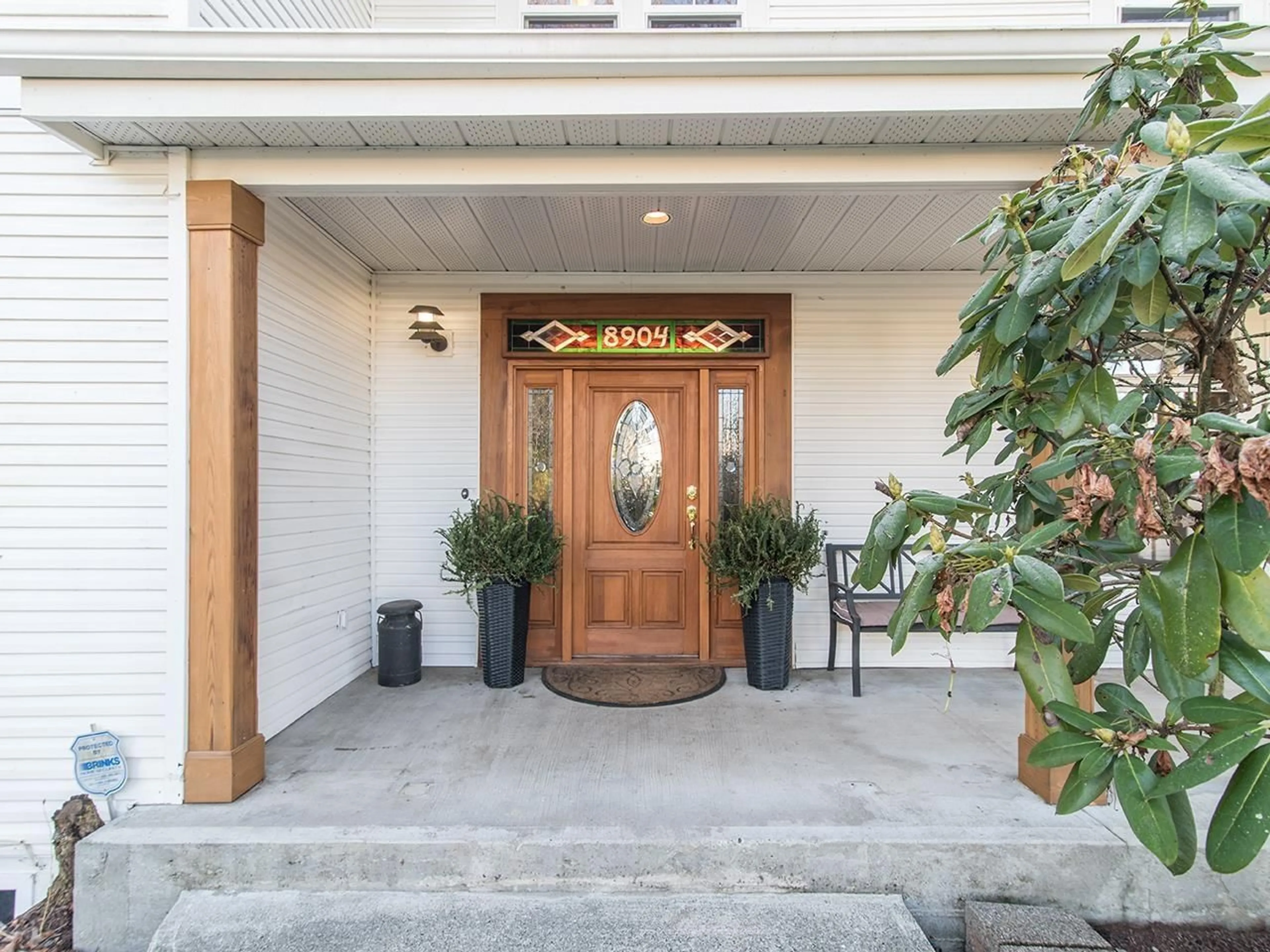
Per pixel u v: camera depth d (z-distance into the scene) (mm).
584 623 4484
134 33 2246
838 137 2561
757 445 4449
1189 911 2238
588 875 2268
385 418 4379
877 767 2848
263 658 3078
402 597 4383
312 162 2635
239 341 2637
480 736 3188
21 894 2545
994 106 2346
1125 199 1259
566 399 4438
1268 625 1083
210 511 2580
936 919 2260
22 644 2588
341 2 3812
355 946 2016
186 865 2252
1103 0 3996
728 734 3221
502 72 2348
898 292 4391
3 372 2600
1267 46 2287
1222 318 1489
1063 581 1395
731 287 4383
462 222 3465
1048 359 1592
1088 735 1376
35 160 2605
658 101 2381
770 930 2074
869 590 1550
